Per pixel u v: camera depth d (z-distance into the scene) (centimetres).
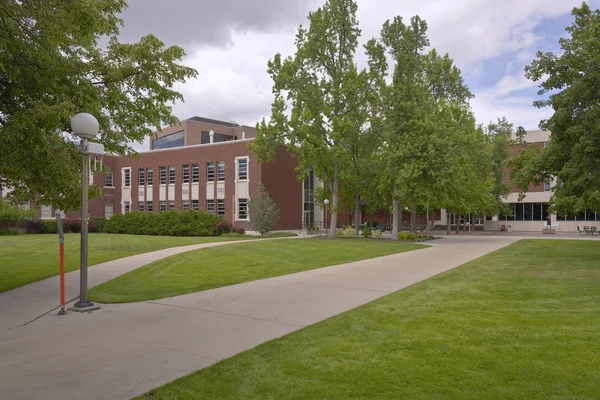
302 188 4697
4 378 467
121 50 1150
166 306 846
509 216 5303
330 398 410
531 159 1609
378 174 3244
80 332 658
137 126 1259
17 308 823
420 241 3083
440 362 505
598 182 1409
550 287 1038
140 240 2850
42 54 872
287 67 3141
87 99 995
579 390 423
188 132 6688
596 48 1428
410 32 3312
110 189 5206
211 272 1336
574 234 4291
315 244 2573
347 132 3161
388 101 3191
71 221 4025
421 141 2950
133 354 548
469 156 3538
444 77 3588
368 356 530
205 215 3697
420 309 798
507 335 617
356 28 3269
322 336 623
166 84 1223
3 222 3681
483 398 407
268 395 417
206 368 493
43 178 912
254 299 916
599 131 1379
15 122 785
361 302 880
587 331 636
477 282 1127
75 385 446
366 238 3353
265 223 3528
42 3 882
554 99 1497
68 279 1191
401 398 408
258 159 3228
